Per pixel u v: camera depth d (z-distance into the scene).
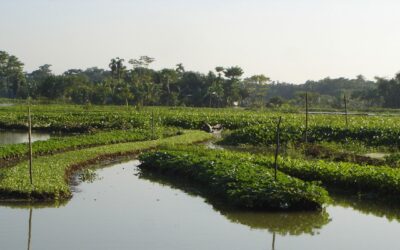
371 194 23.83
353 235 18.33
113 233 17.73
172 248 16.27
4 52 172.88
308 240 17.66
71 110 87.88
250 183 22.31
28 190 21.80
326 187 25.44
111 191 24.80
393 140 42.88
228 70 143.75
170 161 29.75
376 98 140.25
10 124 62.97
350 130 45.94
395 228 19.28
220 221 19.64
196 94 139.50
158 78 143.12
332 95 193.62
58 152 36.50
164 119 65.06
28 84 153.62
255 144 44.59
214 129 59.62
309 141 45.25
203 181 25.72
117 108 97.56
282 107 118.81
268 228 19.00
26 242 16.58
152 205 22.02
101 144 41.50
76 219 19.47
